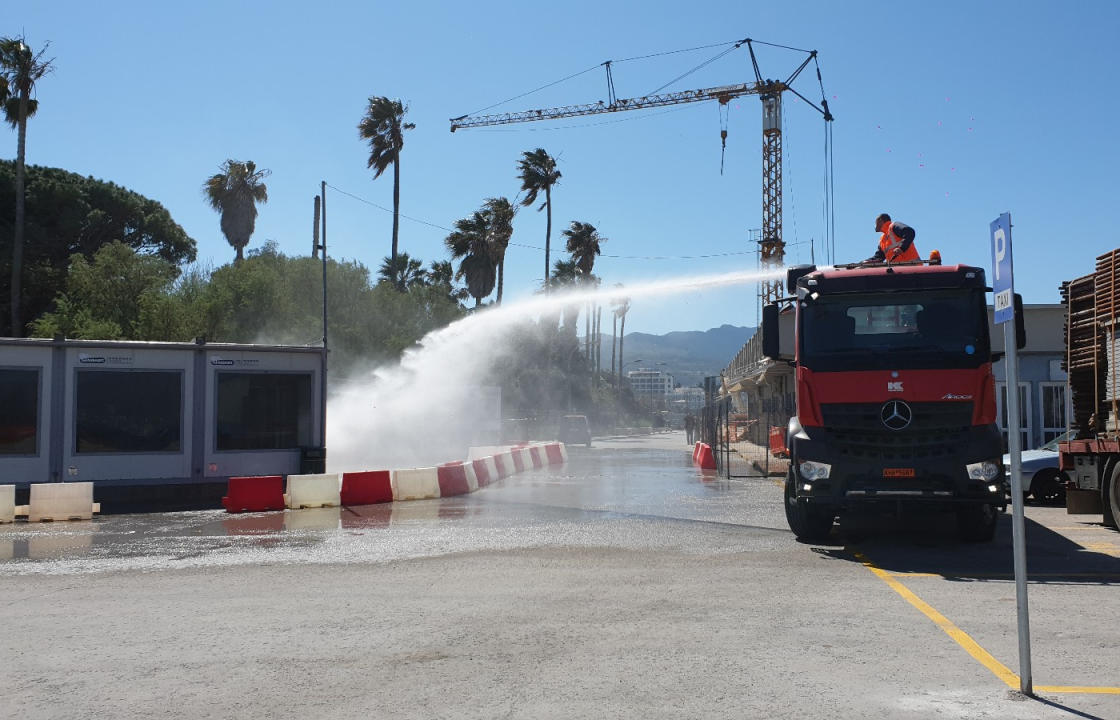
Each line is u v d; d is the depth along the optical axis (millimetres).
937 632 7023
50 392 17984
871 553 11180
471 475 20719
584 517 15164
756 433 42344
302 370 20125
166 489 18734
